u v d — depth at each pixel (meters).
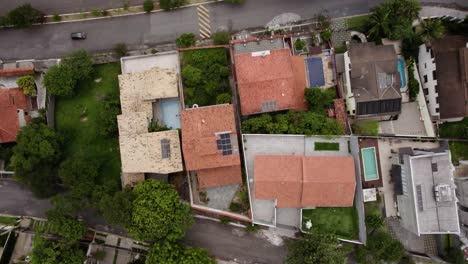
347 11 45.53
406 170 39.06
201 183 40.81
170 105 43.69
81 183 40.28
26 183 41.34
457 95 41.81
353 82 42.06
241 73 40.06
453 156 44.34
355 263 42.44
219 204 42.19
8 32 45.62
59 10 45.78
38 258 38.09
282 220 40.75
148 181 39.41
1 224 43.62
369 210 41.88
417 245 42.78
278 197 38.75
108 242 43.22
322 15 45.81
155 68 42.19
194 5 45.72
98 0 45.78
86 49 45.62
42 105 44.66
